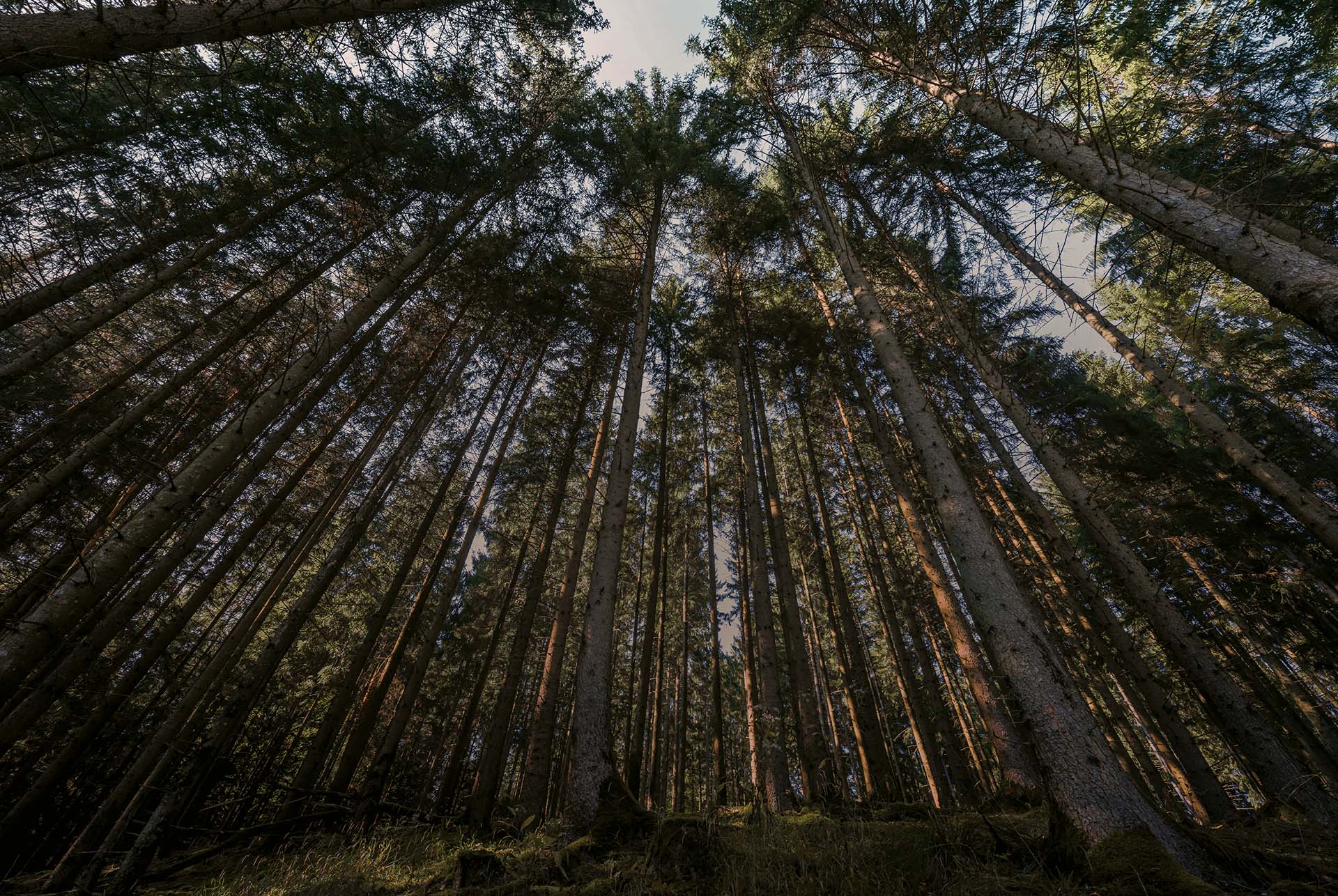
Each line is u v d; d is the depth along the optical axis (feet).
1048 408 42.88
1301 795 19.83
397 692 58.08
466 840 23.25
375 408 42.55
